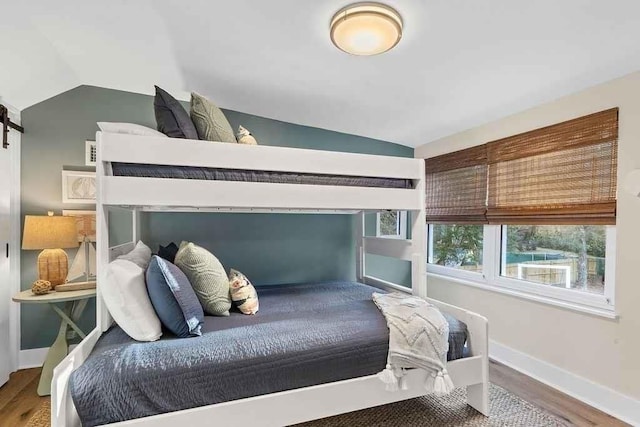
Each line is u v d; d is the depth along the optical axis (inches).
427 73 88.0
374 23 64.4
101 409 51.1
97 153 66.8
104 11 72.7
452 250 135.0
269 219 129.2
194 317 66.2
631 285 77.1
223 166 74.4
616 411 79.0
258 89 106.6
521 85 89.0
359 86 99.3
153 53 90.0
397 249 103.8
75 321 100.5
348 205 85.4
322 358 64.4
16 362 102.3
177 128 74.9
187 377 55.6
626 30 64.0
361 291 106.2
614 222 79.9
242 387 58.8
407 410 82.6
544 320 96.2
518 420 77.5
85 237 108.0
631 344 76.8
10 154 99.4
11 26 75.1
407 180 93.0
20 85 94.1
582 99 87.1
